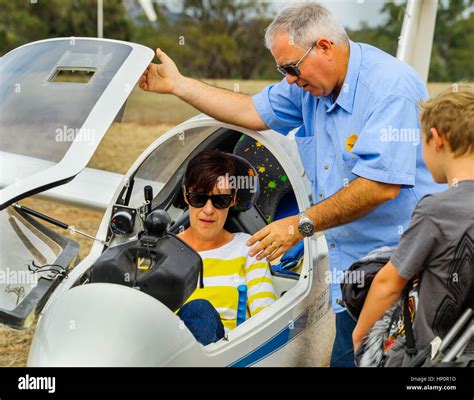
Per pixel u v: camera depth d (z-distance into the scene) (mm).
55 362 2090
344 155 2701
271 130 3074
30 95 2604
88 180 4000
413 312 2178
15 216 2863
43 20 15555
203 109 3055
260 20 19094
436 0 5172
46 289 2559
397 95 2549
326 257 2961
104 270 2312
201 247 2768
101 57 2635
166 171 3195
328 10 2645
